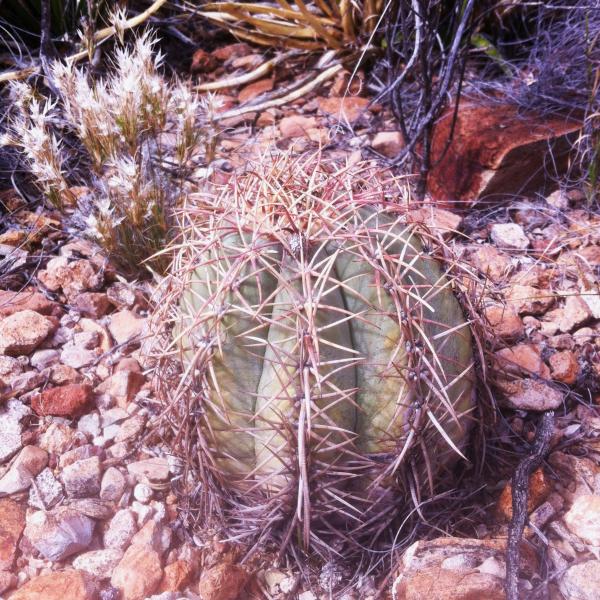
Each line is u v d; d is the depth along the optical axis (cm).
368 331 42
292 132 88
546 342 64
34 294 68
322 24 96
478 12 92
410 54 90
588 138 76
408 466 45
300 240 41
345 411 42
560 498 51
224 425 44
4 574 48
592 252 72
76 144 82
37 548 49
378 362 42
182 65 102
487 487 52
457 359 44
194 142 69
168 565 49
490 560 44
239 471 45
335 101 93
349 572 48
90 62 72
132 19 88
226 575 47
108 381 61
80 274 69
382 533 48
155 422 50
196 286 44
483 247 72
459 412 45
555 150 76
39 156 65
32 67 83
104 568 48
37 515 50
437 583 43
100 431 58
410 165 81
